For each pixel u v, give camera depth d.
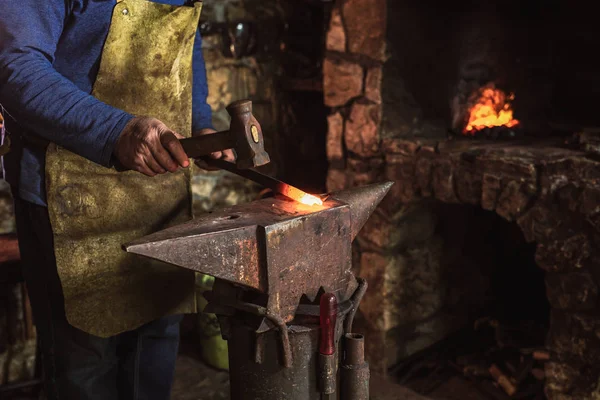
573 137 2.21
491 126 2.50
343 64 2.50
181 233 1.11
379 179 2.49
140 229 1.56
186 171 1.60
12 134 1.47
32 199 1.46
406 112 2.50
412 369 2.61
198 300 2.61
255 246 1.16
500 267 2.99
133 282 1.56
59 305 1.55
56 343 1.58
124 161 1.24
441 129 2.56
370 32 2.39
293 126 3.11
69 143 1.25
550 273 2.06
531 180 2.05
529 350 2.44
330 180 2.65
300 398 1.24
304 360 1.23
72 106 1.24
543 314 2.83
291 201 1.31
